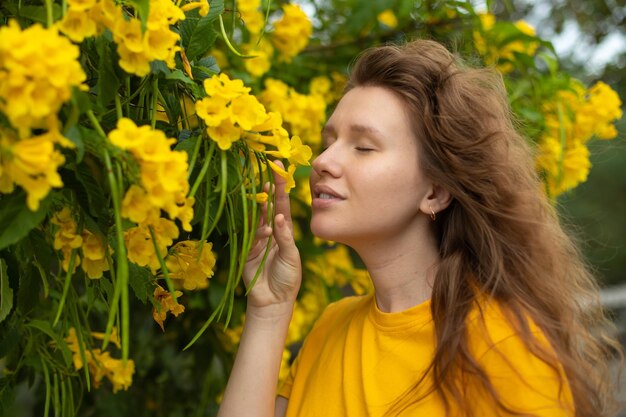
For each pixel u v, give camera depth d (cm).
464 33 215
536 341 106
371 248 122
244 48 187
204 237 95
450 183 119
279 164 111
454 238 122
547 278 121
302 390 135
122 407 219
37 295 105
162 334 211
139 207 84
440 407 111
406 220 120
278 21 200
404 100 119
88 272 95
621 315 612
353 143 119
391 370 117
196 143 96
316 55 228
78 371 157
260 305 127
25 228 80
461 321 111
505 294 114
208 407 233
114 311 83
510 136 135
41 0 91
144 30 84
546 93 212
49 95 71
